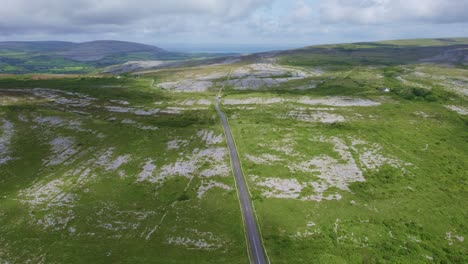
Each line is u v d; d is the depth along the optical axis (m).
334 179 65.75
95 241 48.72
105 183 67.88
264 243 46.25
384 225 49.94
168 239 48.47
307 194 59.81
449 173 67.56
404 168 70.00
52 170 74.75
